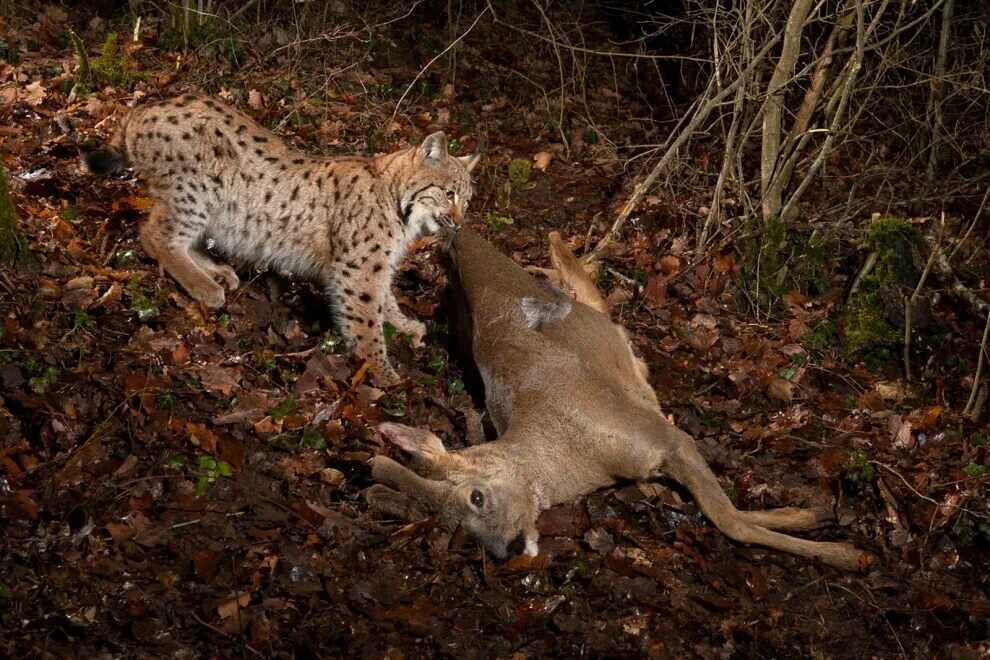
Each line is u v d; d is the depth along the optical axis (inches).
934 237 131.9
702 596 87.4
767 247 129.9
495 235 134.3
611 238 130.0
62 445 89.4
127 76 148.3
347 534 87.4
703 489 92.7
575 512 94.0
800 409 109.3
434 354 112.9
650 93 192.5
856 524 97.4
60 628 77.2
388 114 161.0
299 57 165.8
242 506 88.0
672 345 118.1
